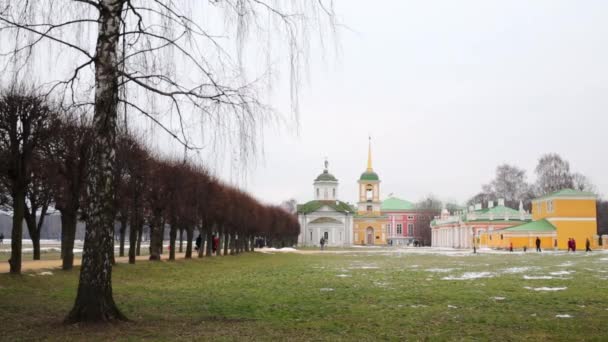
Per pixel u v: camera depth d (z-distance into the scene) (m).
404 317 16.02
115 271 30.31
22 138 22.97
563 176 115.62
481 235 111.88
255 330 13.34
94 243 13.20
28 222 36.53
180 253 65.06
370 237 158.50
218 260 52.25
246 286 26.55
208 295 22.02
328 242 146.25
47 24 11.72
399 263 50.84
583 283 26.69
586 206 93.81
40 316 14.89
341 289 24.94
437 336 12.99
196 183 43.09
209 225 56.16
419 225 177.62
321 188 153.25
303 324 14.48
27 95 21.88
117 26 12.66
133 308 17.27
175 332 12.71
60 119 21.98
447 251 93.56
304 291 23.98
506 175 140.25
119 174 27.11
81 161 25.20
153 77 12.45
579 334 13.22
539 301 19.61
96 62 12.55
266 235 105.50
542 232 94.44
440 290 24.09
